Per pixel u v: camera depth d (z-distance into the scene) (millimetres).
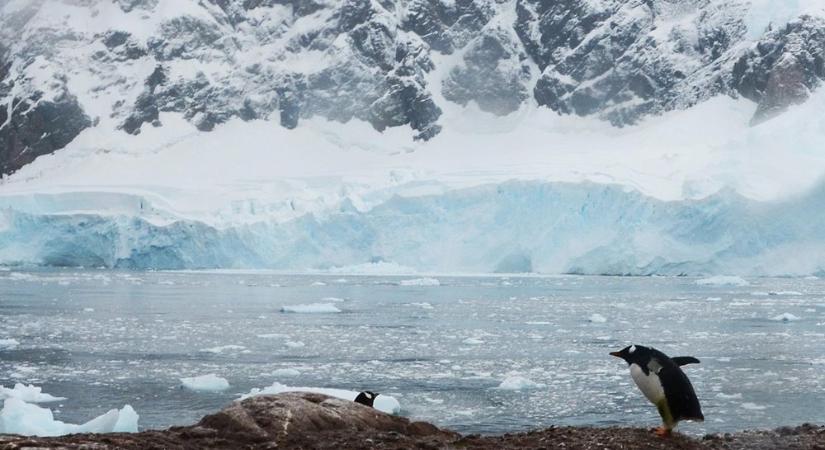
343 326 81625
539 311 98312
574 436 22438
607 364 56781
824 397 44188
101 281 152625
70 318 87750
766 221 158250
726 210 159625
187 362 57188
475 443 21781
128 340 69250
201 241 183250
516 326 81625
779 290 131875
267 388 41688
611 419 39312
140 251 185125
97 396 44875
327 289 138875
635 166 189625
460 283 153125
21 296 117688
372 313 96125
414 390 47062
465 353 62312
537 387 47812
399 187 189875
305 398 22938
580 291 132500
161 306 103688
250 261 183375
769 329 78000
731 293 125812
